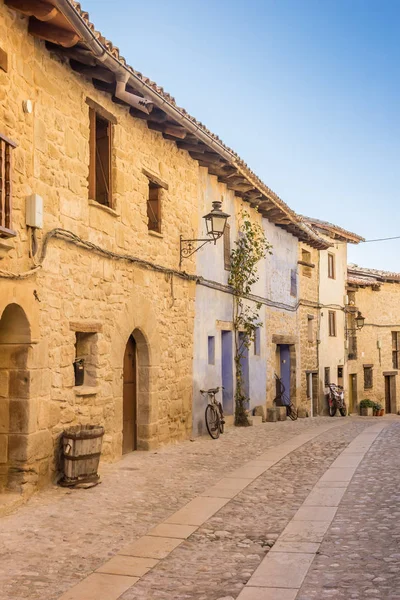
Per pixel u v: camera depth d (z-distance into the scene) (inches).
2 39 264.1
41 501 275.4
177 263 477.7
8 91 267.7
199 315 524.1
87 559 203.3
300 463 381.7
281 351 833.5
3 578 185.2
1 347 283.3
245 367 650.8
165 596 173.3
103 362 361.7
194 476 338.0
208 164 526.9
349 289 1104.8
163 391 448.8
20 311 277.9
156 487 309.6
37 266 287.9
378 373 1208.2
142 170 417.1
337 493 294.2
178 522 247.9
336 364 1012.5
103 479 323.9
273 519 252.5
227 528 240.7
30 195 283.9
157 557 206.4
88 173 346.9
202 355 527.5
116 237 379.2
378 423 709.9
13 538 223.3
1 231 247.4
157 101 363.3
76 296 331.0
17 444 280.5
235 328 610.2
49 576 187.6
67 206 323.0
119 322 381.1
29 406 281.7
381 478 322.3
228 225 601.3
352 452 419.5
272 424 649.0
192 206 507.5
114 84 348.8
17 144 263.0
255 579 184.2
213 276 558.9
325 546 214.1
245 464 376.2
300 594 171.0
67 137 324.8
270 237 739.4
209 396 535.8
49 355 303.3
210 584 182.1
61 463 311.6
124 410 410.6
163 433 447.2
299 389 840.9
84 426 319.3
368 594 167.9
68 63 326.6
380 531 227.0
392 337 1250.6
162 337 448.5
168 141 461.7
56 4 253.1
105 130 377.4
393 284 1248.8
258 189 604.4
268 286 729.6
